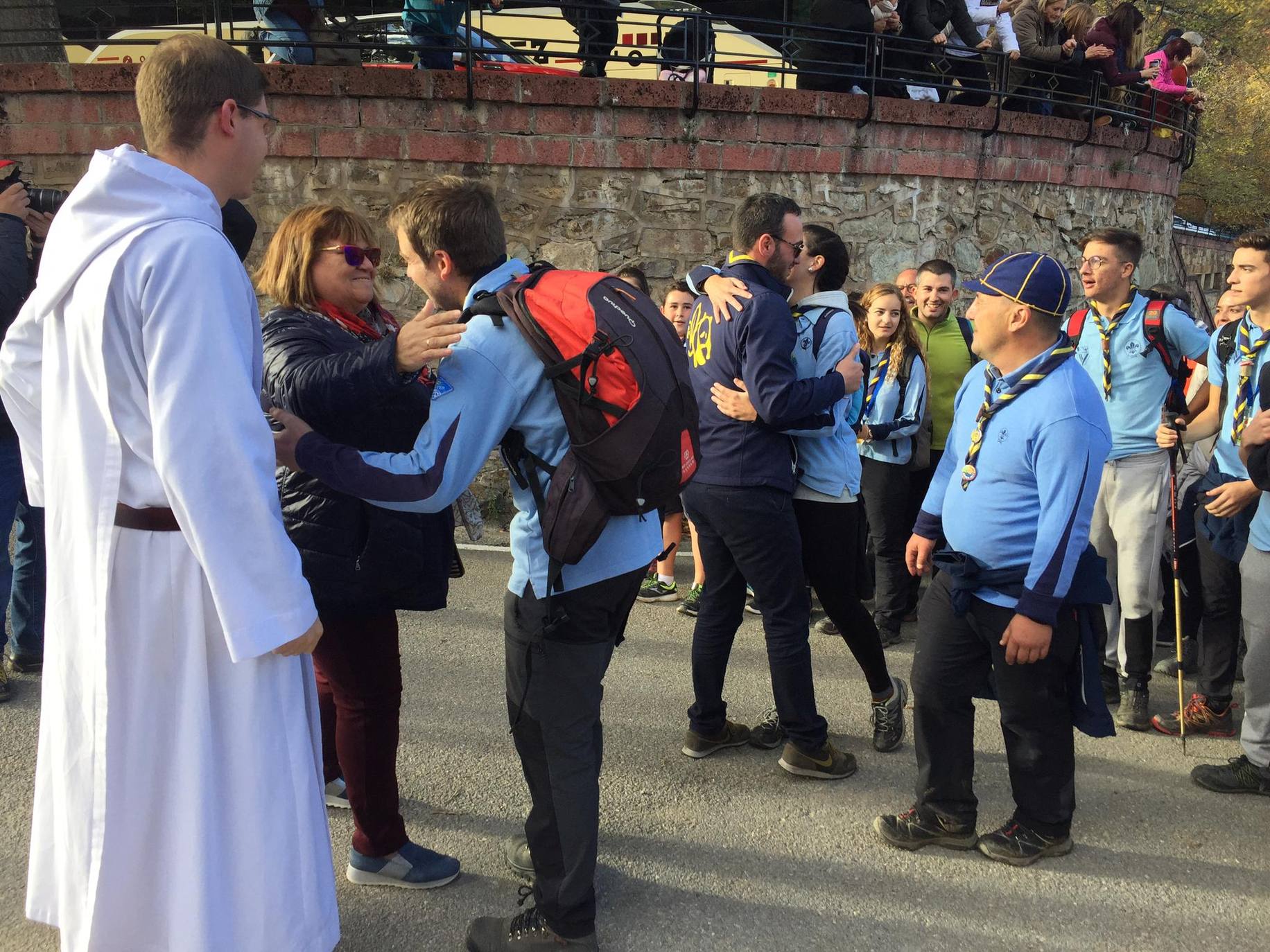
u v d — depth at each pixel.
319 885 2.16
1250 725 3.36
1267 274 3.46
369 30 6.47
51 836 2.16
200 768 1.96
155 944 2.03
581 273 2.24
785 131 6.34
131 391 1.90
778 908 2.75
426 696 4.02
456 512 6.33
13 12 7.23
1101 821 3.22
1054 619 2.68
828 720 3.93
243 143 2.04
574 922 2.42
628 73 7.21
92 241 1.87
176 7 6.89
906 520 4.92
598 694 2.45
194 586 1.94
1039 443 2.68
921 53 6.73
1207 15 21.08
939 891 2.83
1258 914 2.74
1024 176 7.24
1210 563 3.76
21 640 4.02
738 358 3.15
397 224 2.32
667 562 5.29
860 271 6.66
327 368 2.18
